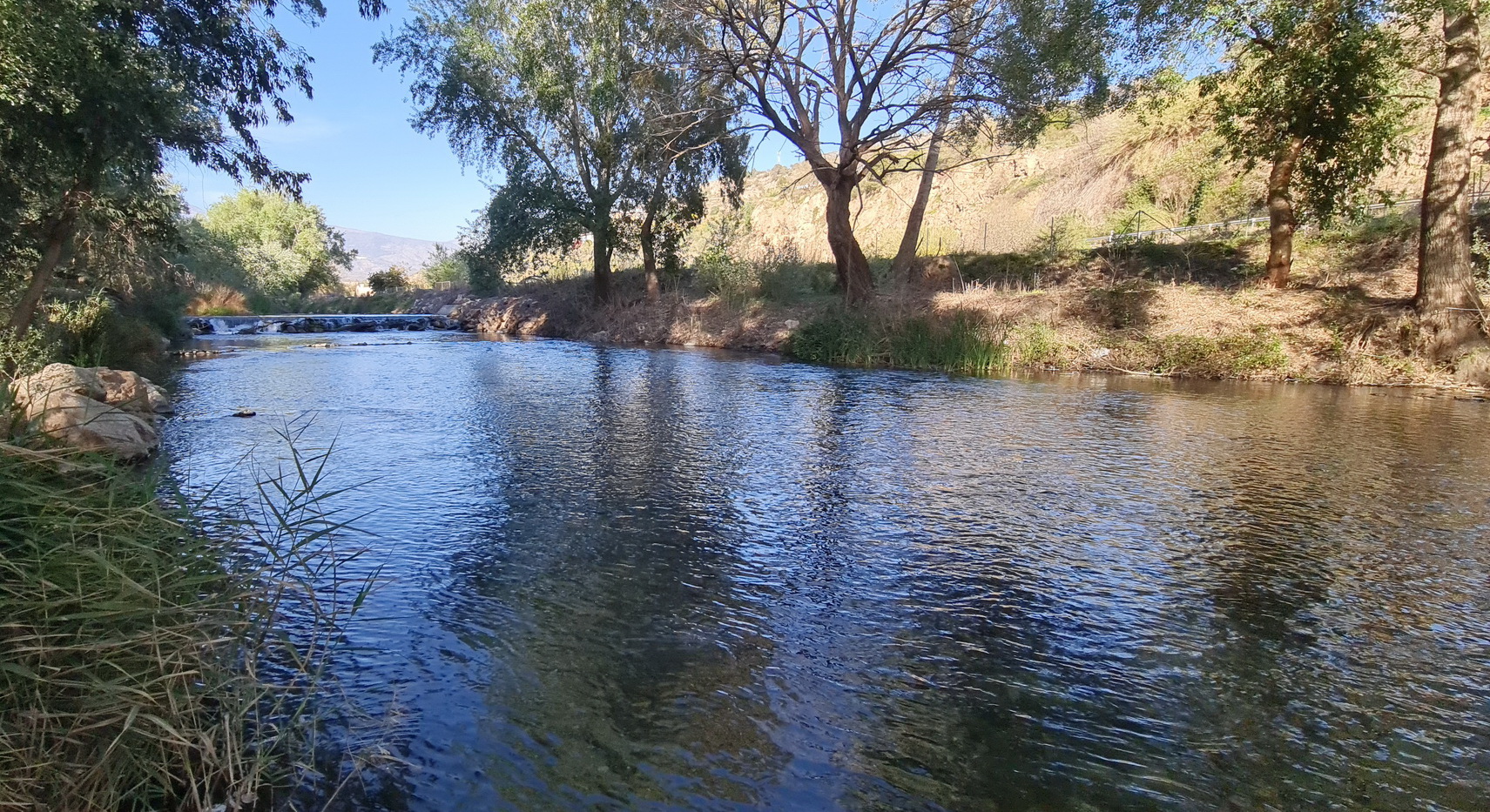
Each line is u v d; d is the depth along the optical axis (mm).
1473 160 18750
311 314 39969
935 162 23484
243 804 2674
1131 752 3064
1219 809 2721
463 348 22719
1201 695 3492
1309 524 5855
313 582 4598
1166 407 11359
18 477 2994
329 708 3279
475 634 3992
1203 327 15977
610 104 25656
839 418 10477
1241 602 4473
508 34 25969
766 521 5902
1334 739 3158
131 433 7582
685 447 8508
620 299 28406
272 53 12562
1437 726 3250
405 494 6535
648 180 26703
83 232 14969
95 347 13742
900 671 3680
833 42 21391
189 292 35219
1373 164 14836
